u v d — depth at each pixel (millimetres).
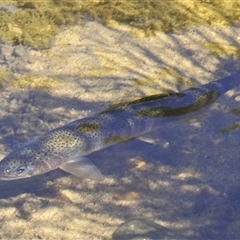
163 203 1734
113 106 1917
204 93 1907
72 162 1780
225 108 1896
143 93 1945
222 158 1805
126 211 1726
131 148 1823
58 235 1692
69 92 1956
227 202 1728
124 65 2025
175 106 1876
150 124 1844
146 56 2053
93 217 1717
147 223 1676
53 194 1753
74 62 2035
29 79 1988
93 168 1767
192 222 1701
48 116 1899
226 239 1671
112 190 1758
